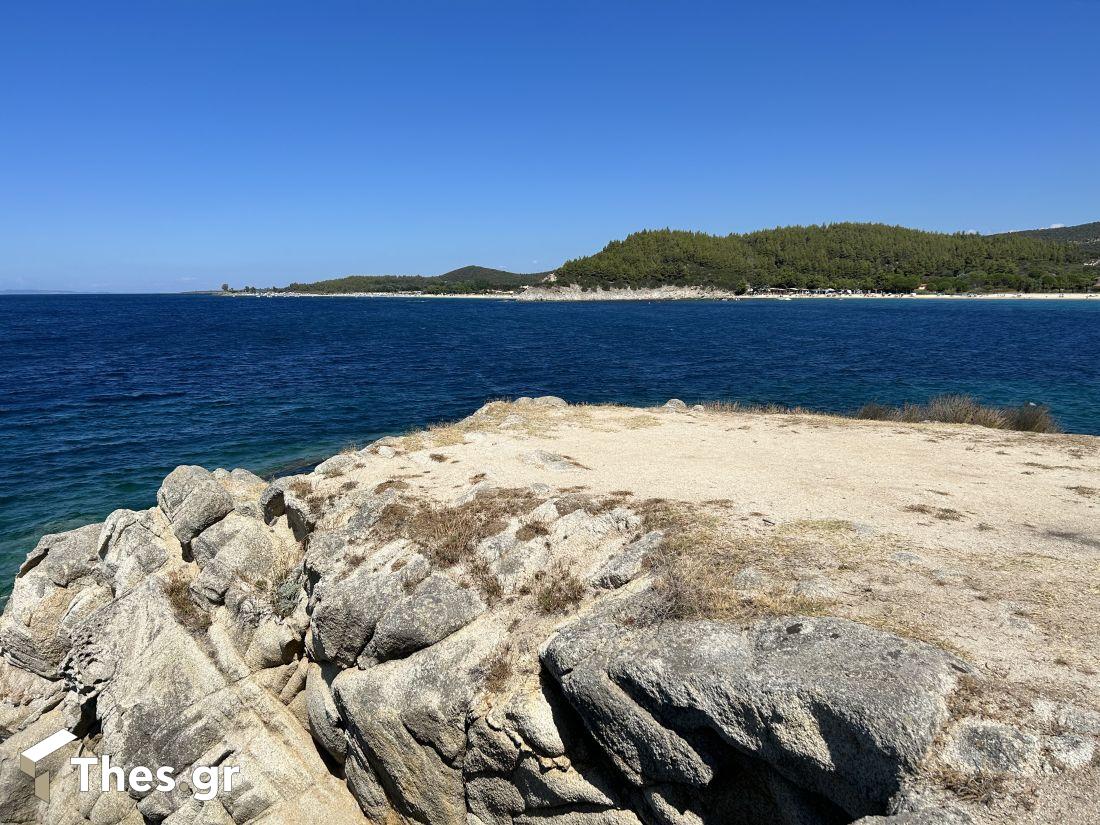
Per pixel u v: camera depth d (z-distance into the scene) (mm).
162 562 14844
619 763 7777
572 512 12250
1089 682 6551
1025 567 9594
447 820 9852
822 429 21484
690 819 7328
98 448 30453
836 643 7070
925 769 5711
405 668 10164
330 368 57594
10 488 25125
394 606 10680
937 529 11352
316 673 12008
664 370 53938
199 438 32438
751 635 7668
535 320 130500
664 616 8406
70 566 15258
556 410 25484
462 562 11406
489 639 9922
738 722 6727
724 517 11930
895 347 68812
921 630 7656
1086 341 72688
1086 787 5328
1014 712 6062
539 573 10836
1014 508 12609
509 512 12773
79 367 56188
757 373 51125
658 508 12367
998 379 45750
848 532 11117
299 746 12156
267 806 11398
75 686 13195
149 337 88812
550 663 8602
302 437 32750
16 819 12484
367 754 10586
